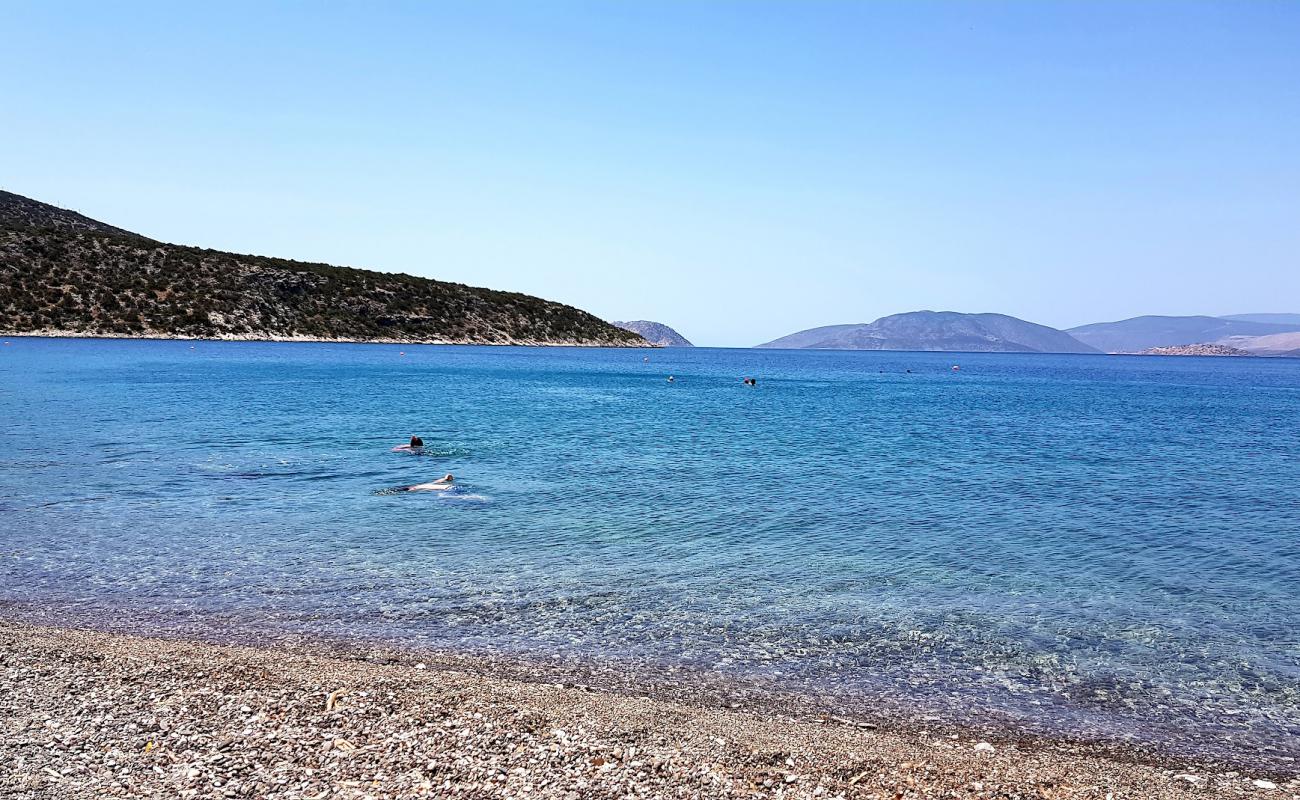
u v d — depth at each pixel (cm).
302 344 15888
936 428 4712
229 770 764
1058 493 2634
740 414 5362
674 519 2117
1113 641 1320
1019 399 7788
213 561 1633
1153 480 2936
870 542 1927
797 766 837
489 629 1291
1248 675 1193
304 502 2216
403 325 18338
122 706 905
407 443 3419
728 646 1250
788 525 2081
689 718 955
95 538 1783
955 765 866
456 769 786
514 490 2462
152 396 5147
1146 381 13475
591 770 798
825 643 1274
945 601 1503
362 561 1658
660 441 3741
